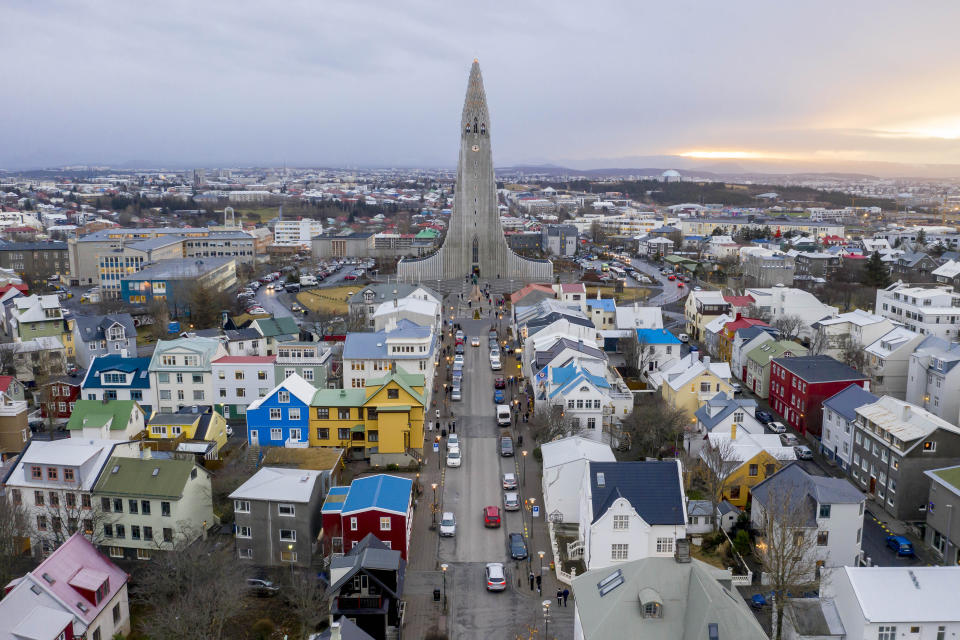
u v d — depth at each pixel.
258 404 101.44
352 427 101.00
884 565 74.62
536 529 82.19
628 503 70.69
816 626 58.84
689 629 48.56
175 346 116.19
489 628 64.25
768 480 80.19
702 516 80.62
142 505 74.06
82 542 64.94
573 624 64.31
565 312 147.38
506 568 74.25
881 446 87.62
